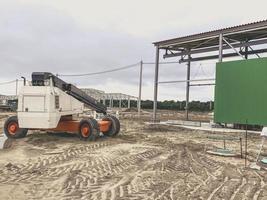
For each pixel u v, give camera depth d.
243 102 21.47
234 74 22.05
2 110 47.44
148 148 13.55
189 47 29.16
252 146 14.97
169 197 6.77
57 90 14.78
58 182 7.79
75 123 15.29
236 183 8.05
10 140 14.92
